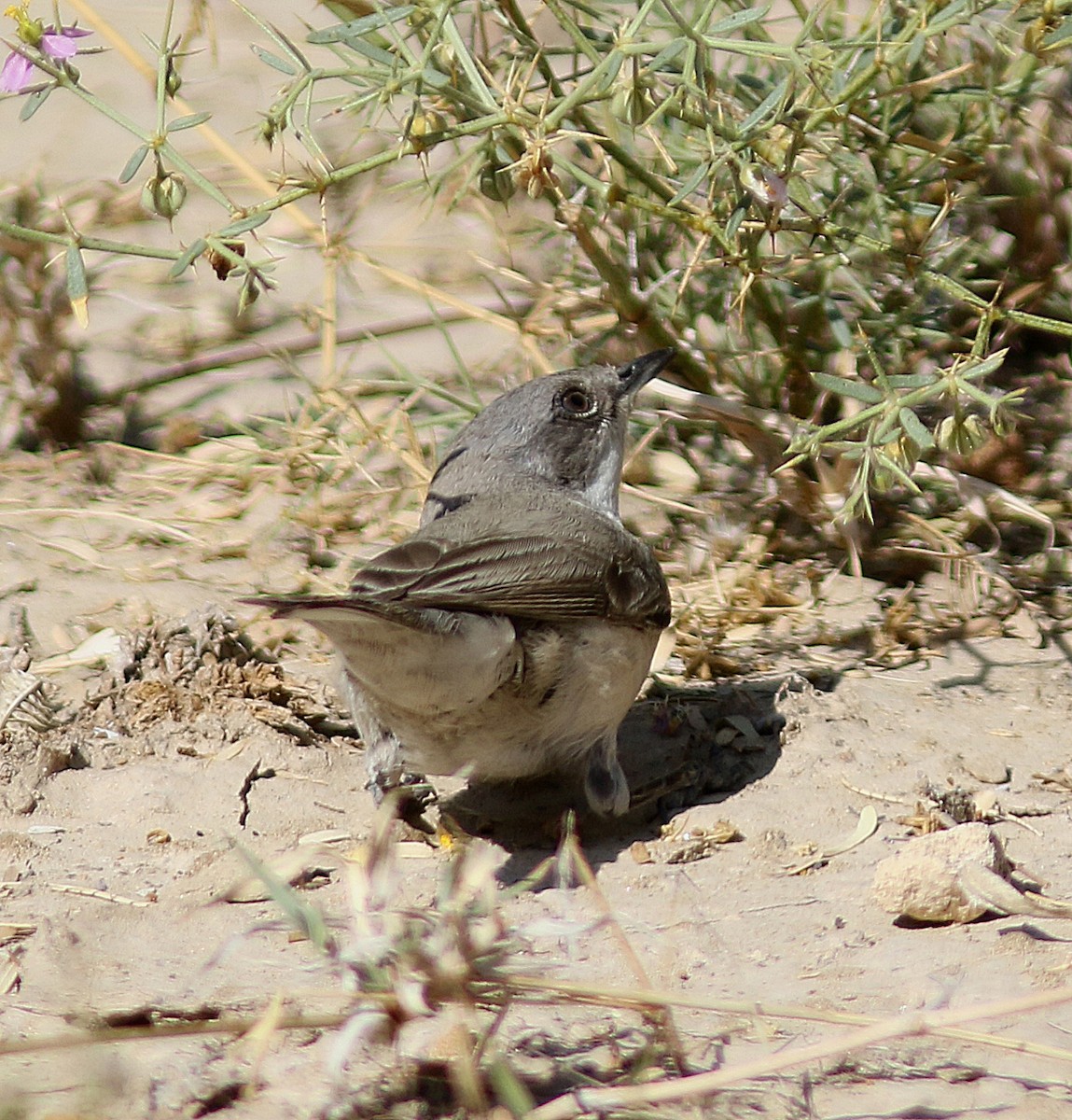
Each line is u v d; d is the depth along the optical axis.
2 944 8.45
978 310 11.93
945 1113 6.78
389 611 8.64
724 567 13.32
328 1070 6.81
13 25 19.80
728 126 10.95
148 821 9.84
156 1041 7.38
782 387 13.72
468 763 9.95
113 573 13.14
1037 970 8.05
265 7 21.31
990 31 12.15
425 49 10.79
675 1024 7.61
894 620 12.37
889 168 12.91
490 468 11.39
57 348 15.43
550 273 15.06
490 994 7.04
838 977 8.04
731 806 10.03
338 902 8.96
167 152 10.45
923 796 9.98
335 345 15.68
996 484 13.91
